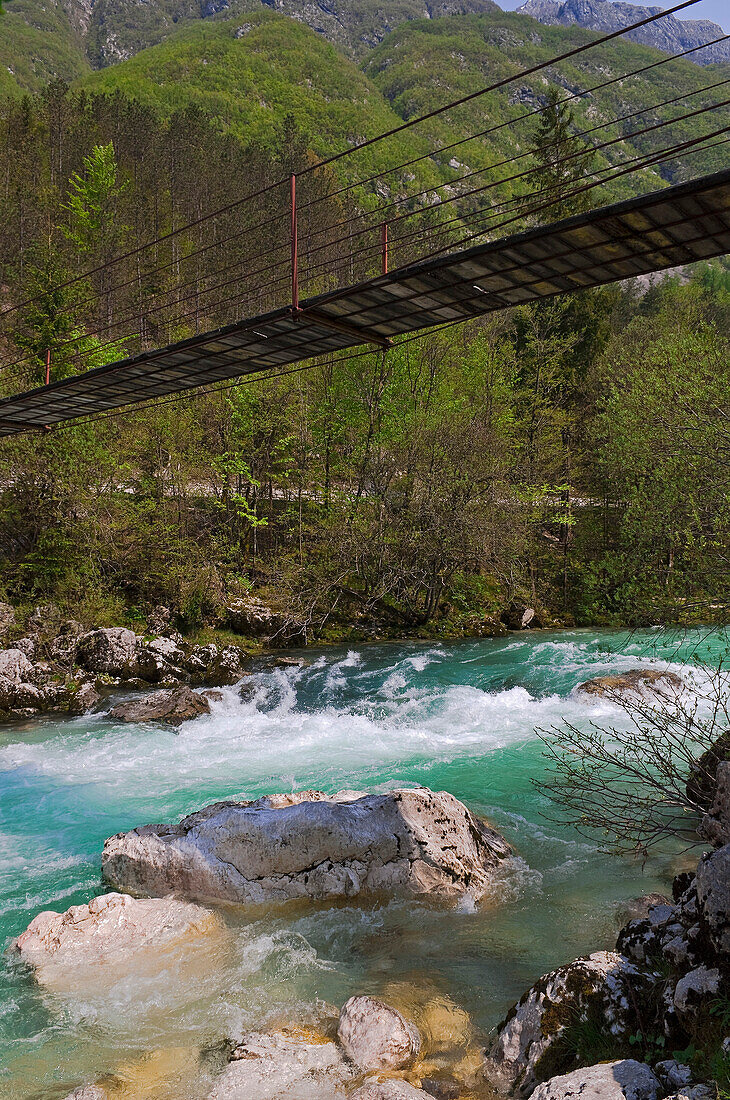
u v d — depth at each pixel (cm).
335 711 1839
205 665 2231
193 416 3153
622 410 1287
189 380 1225
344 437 3278
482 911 880
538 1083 557
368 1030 636
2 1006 721
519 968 762
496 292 823
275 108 18112
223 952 808
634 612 1070
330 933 842
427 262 752
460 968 767
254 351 1050
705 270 12250
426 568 2892
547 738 1538
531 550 3225
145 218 7706
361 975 761
